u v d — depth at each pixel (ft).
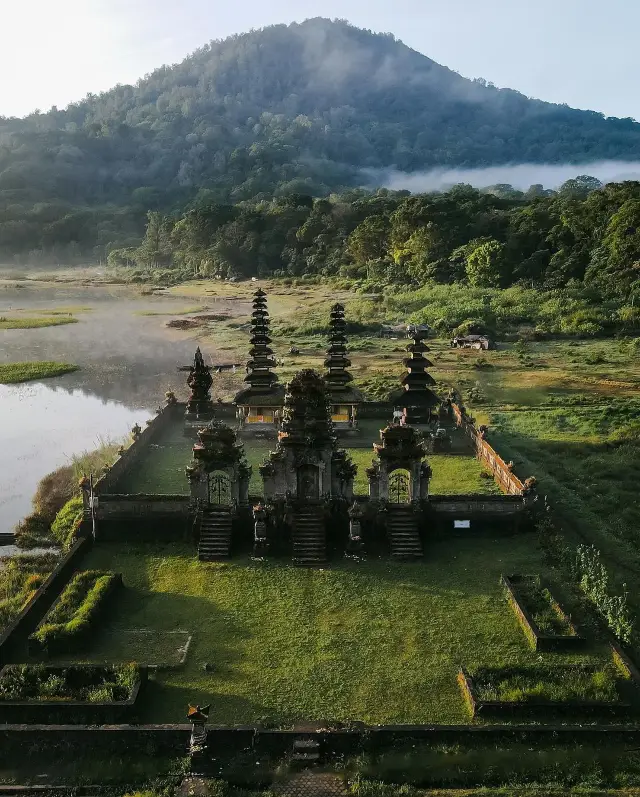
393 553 126.82
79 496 156.87
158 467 165.17
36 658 97.96
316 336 363.15
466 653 99.14
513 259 468.34
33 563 134.51
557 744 80.07
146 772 76.95
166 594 114.42
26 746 80.02
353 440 186.19
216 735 79.77
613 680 90.53
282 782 74.74
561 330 357.00
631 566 122.72
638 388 253.65
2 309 477.77
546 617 104.94
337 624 106.01
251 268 637.71
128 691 88.02
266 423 190.08
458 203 545.85
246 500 131.75
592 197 457.27
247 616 108.17
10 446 205.57
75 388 273.33
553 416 217.36
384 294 472.03
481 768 77.05
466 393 247.91
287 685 92.22
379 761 77.56
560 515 142.51
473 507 133.28
